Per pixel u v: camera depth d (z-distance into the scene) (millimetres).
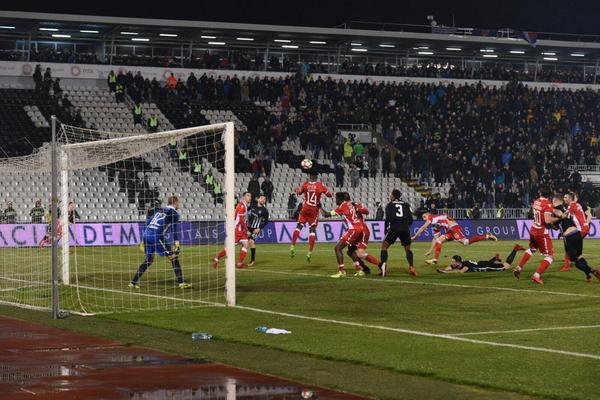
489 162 64125
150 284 26328
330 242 51625
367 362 13094
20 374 12234
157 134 22234
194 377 12055
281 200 58688
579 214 30516
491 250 43438
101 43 66875
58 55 63969
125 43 68250
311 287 24781
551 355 13617
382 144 65562
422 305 20516
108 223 46688
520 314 18891
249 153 61125
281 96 66750
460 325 17141
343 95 67250
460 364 12883
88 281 27391
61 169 26000
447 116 68125
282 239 50938
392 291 23594
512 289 24062
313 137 61875
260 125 63250
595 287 24609
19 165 29031
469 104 69875
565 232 25719
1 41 64438
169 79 64625
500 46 74188
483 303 20891
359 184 60938
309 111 64562
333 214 27984
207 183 55938
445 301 21281
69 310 20484
